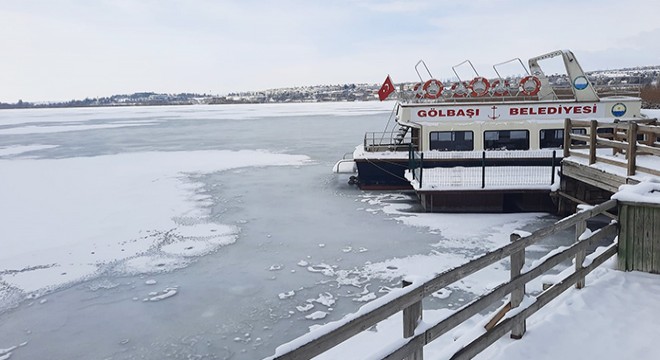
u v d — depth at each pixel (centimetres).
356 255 1223
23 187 2222
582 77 1780
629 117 1770
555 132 1756
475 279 1016
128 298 1020
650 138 1095
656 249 593
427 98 1906
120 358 799
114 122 8300
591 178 1052
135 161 3059
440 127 1783
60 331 893
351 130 5275
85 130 6234
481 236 1331
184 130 5853
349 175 2361
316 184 2161
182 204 1831
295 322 894
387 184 1970
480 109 1805
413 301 332
